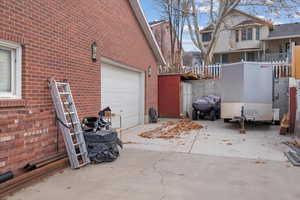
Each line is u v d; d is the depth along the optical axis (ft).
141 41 37.47
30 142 14.92
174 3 74.18
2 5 12.96
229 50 94.79
